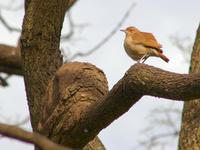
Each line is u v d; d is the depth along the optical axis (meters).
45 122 10.43
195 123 11.52
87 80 10.41
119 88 9.15
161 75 8.87
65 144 10.05
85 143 10.08
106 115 9.43
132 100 9.23
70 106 10.01
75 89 10.22
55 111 10.09
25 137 6.35
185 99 8.82
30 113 11.95
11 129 6.38
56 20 12.17
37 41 12.09
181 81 8.62
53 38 12.19
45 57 12.08
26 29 12.16
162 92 8.85
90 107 9.66
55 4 12.08
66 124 9.91
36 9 12.08
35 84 11.94
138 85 8.97
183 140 11.48
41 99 11.79
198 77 8.51
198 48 12.40
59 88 10.47
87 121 9.66
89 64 10.77
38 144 6.32
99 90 10.33
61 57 12.34
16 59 15.76
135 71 9.02
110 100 9.28
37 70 12.01
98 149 11.26
